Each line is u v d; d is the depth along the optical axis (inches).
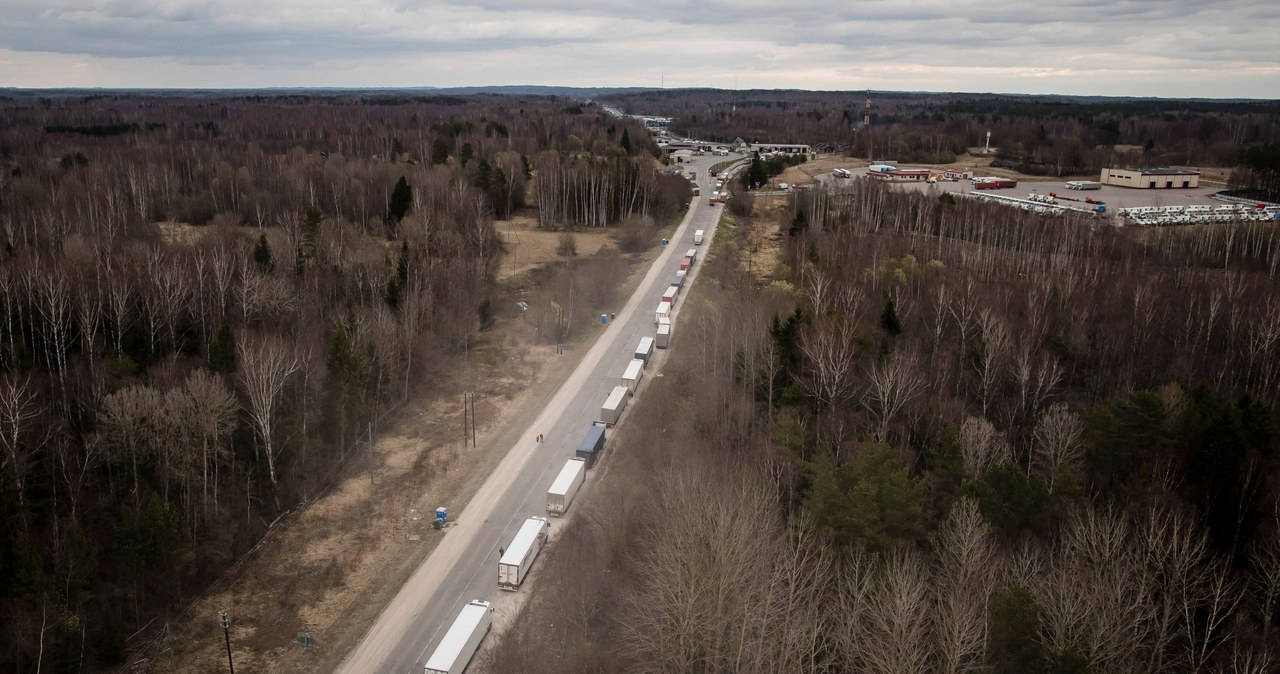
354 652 2556.6
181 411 3070.9
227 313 4426.7
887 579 2317.9
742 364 3924.7
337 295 4938.5
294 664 2511.1
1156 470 2999.5
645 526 2923.2
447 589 2827.3
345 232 5703.7
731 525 2404.0
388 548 3065.9
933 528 2763.3
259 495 3287.4
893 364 3705.7
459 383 4512.8
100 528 2940.5
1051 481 3041.3
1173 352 4517.7
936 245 6505.9
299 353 3784.5
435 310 4926.2
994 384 4045.3
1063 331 4662.9
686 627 2194.9
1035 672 2062.0
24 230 5457.7
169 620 2701.8
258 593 2839.6
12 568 2372.0
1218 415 2992.1
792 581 2194.9
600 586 2736.2
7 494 2413.9
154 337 4180.6
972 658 2132.1
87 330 3951.8
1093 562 2449.6
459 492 3435.0
